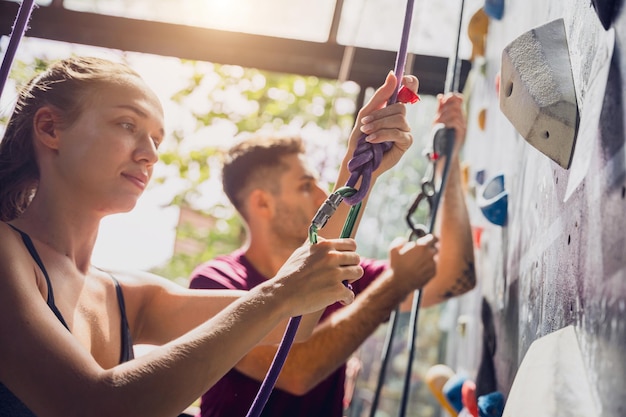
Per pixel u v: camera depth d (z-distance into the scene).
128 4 3.31
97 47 3.21
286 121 5.18
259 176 2.32
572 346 1.10
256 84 5.23
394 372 6.67
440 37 3.25
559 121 1.19
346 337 2.05
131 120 1.47
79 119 1.45
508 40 1.99
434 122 2.20
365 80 3.06
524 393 1.22
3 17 3.21
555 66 1.24
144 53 3.21
